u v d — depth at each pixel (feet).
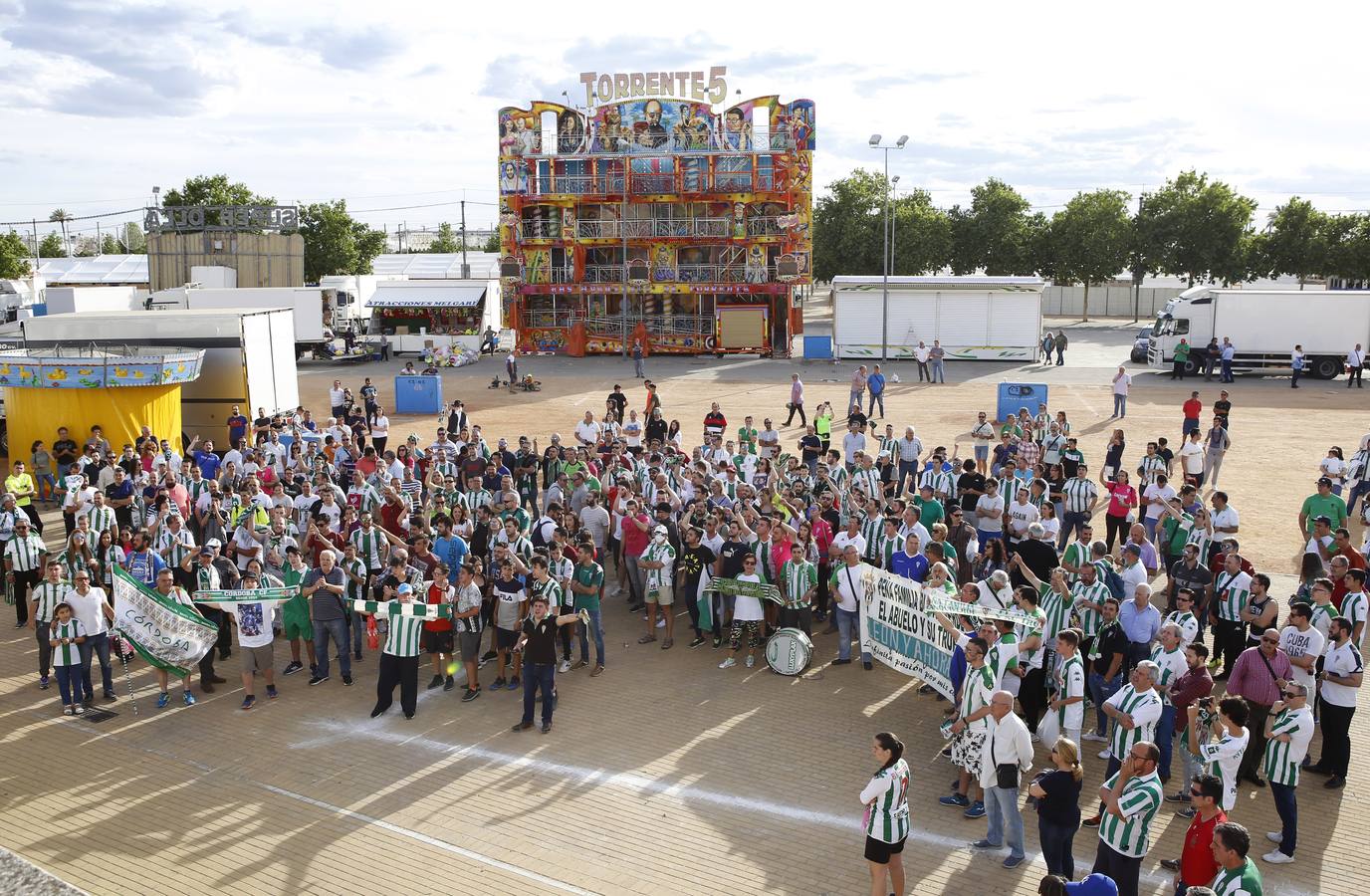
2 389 96.07
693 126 187.32
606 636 54.08
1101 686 40.01
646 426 92.12
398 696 46.78
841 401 131.85
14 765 40.29
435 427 117.39
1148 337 164.96
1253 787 36.76
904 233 270.67
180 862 33.09
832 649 51.47
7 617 57.67
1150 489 61.41
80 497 66.13
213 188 264.52
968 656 34.88
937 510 56.18
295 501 62.54
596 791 37.35
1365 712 42.75
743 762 39.50
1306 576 42.78
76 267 306.76
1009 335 167.02
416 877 32.09
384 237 337.72
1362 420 112.68
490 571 51.55
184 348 96.17
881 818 28.96
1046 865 30.22
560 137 190.39
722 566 49.96
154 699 46.80
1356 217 241.14
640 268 193.36
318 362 183.11
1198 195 253.65
